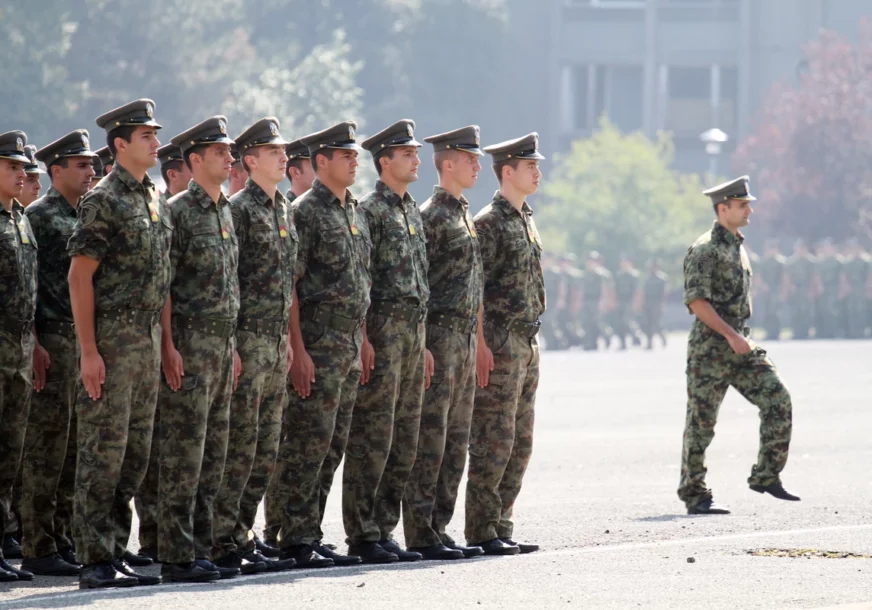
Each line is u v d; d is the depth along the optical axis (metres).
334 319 19.95
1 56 98.44
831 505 26.08
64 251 20.39
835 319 100.56
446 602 16.94
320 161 20.17
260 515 25.83
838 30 150.38
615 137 116.88
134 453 18.53
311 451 19.94
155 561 20.77
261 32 150.00
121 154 18.14
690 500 25.66
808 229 128.12
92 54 109.50
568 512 25.80
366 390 20.48
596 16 158.88
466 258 21.14
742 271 26.61
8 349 19.33
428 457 21.02
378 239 20.58
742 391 26.48
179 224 18.56
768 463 26.27
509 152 21.66
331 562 19.94
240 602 16.84
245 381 19.25
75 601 16.88
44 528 19.97
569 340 91.75
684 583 18.25
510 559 20.45
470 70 154.75
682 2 155.88
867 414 44.66
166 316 18.52
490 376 21.45
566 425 42.56
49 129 99.75
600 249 113.00
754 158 132.00
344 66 118.81
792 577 18.67
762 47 151.88
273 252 19.39
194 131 18.62
